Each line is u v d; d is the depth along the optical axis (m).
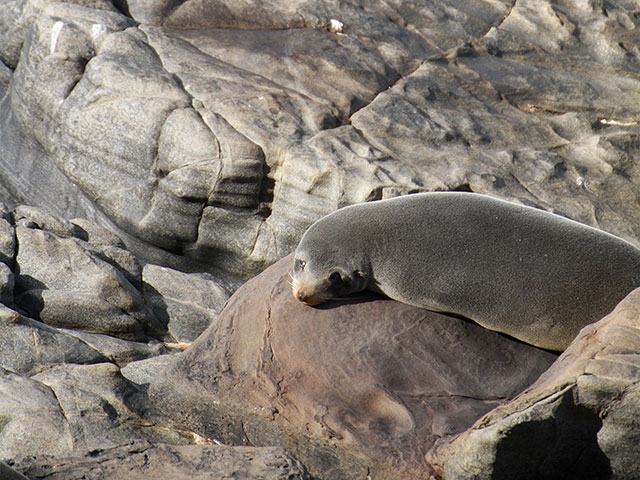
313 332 23.16
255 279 26.30
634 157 46.16
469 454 18.98
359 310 23.16
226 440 24.00
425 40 51.19
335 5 51.34
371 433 21.28
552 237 21.59
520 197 42.50
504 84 49.41
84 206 44.69
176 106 42.59
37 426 23.34
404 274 22.44
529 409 18.12
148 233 42.81
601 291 21.09
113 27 47.09
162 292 34.47
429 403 21.48
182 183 41.44
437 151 44.19
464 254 21.92
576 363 18.50
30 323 28.16
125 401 25.20
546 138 47.06
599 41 52.47
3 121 49.06
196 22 49.72
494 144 45.94
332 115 44.66
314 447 22.20
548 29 52.66
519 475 19.06
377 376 22.14
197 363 24.95
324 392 22.42
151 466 20.61
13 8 49.56
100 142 43.25
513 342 22.42
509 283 21.56
